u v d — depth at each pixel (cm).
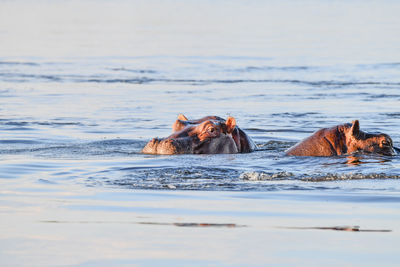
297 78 11250
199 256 2425
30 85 10262
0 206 3183
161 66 13212
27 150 5119
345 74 11669
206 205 3197
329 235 2684
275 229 2766
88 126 6725
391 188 3541
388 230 2747
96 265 2330
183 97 9069
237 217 2975
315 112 7675
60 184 3709
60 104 8400
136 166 4225
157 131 6431
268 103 8469
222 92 9594
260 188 3578
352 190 3506
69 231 2750
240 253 2456
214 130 4772
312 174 3906
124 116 7450
